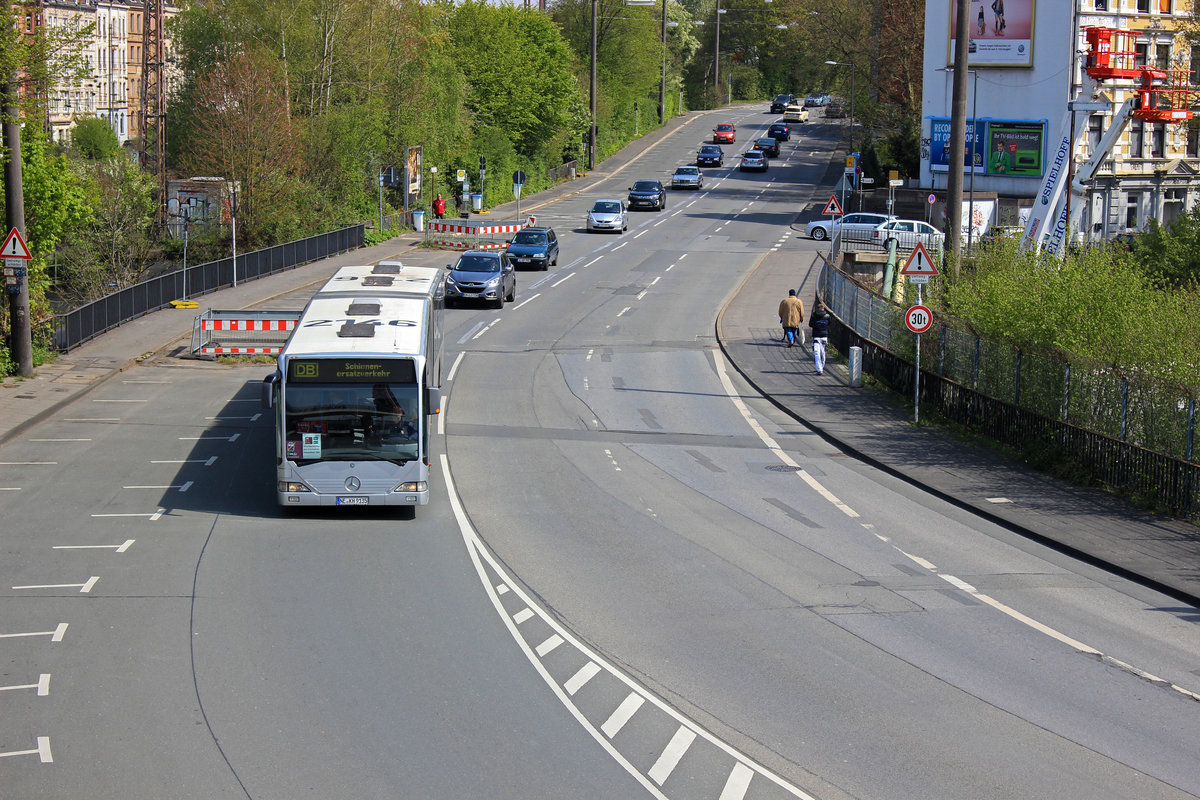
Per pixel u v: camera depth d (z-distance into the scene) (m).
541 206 96.19
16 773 12.70
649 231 80.31
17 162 35.16
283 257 59.75
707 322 49.66
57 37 34.12
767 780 12.88
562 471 27.86
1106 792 12.77
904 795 12.59
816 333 40.75
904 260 54.56
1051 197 53.88
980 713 14.88
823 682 15.78
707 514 24.64
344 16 80.25
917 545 22.77
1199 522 24.03
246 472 26.97
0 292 37.00
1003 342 32.94
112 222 58.84
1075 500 25.89
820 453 30.61
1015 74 80.50
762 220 86.75
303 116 78.19
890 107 104.94
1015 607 19.22
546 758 13.30
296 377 23.08
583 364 41.12
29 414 31.31
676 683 15.64
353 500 23.16
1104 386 27.66
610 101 134.62
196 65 85.19
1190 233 48.25
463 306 52.50
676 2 191.25
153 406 33.28
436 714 14.48
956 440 31.75
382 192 80.12
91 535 21.97
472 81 102.38
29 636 16.81
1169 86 73.44
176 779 12.62
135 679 15.37
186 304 48.88
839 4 114.88
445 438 30.75
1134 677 16.28
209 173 69.12
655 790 12.58
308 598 18.81
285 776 12.75
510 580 19.98
